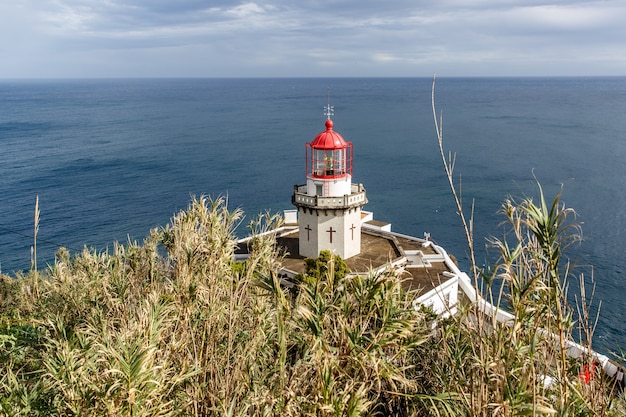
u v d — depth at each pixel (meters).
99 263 18.86
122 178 120.62
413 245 41.38
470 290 33.06
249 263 14.79
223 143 176.62
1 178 119.06
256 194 106.88
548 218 8.20
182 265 13.92
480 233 76.69
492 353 8.88
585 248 66.25
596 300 48.19
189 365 11.48
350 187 38.09
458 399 10.33
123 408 9.40
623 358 11.05
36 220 17.03
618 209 87.19
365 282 12.18
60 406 10.37
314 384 10.73
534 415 7.56
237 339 12.74
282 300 11.33
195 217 14.80
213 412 10.89
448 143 168.88
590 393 9.07
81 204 96.62
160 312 11.67
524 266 9.23
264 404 10.73
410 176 120.69
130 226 83.38
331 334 11.23
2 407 10.34
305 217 37.62
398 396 11.80
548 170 121.94
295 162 141.12
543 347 9.07
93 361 10.74
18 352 13.78
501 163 133.25
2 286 26.05
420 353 12.96
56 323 13.71
